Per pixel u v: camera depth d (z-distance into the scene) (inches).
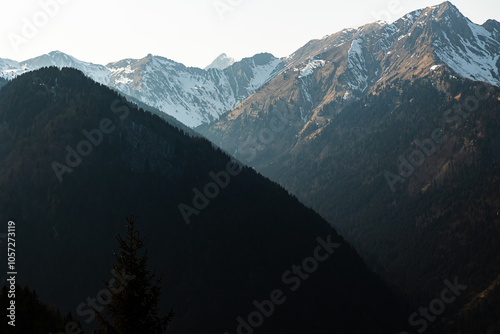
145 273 1824.6
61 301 7436.0
